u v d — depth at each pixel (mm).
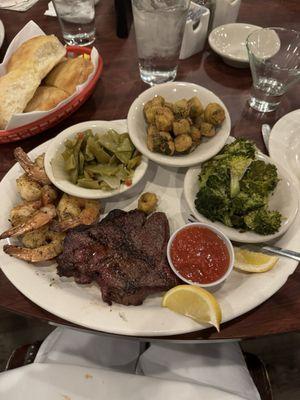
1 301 289
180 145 343
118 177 336
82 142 350
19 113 377
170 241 309
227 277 293
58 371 305
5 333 524
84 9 469
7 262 296
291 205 315
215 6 478
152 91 384
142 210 344
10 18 538
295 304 282
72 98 391
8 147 396
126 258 299
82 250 300
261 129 409
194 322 263
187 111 361
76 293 296
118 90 447
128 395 297
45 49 399
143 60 438
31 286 284
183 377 353
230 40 482
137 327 262
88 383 301
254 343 514
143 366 369
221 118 356
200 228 314
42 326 528
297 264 296
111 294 282
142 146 349
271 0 567
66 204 332
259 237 304
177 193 373
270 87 407
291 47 451
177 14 383
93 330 274
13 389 293
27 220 320
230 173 333
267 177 328
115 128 372
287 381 489
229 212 312
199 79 463
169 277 287
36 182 343
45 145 378
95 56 436
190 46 470
